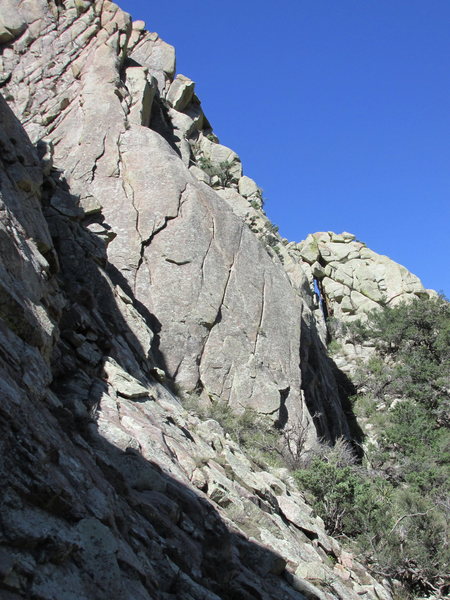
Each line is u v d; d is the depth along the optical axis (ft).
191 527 29.07
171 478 32.63
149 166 79.05
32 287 31.78
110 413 35.76
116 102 85.97
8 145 40.29
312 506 50.14
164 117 112.57
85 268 55.31
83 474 22.02
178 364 67.21
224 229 78.89
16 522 16.99
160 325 68.64
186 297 71.05
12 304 28.02
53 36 95.35
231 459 43.86
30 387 25.52
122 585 18.44
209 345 70.18
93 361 41.34
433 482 74.43
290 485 50.98
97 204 66.28
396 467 80.89
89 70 90.53
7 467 18.21
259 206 123.75
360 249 162.61
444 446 93.04
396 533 50.01
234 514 35.22
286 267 119.34
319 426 85.15
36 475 18.65
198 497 32.86
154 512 26.99
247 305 75.66
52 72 91.50
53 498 18.60
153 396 44.83
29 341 29.14
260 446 61.87
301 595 31.40
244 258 78.89
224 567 27.96
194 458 38.19
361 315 150.51
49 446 20.53
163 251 73.15
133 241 72.95
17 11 96.22
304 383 86.89
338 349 134.82
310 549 39.60
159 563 23.31
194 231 75.36
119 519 22.86
